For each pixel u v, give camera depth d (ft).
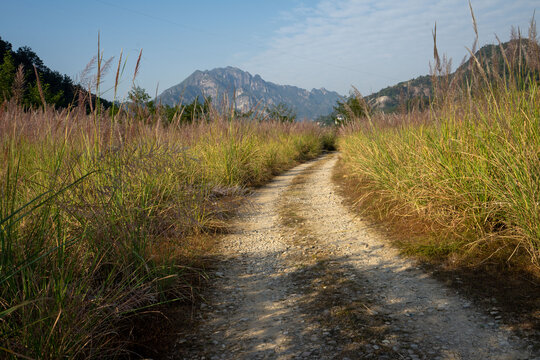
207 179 23.61
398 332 8.45
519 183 11.02
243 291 11.41
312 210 22.38
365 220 18.86
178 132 24.85
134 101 16.15
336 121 84.79
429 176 15.80
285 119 68.85
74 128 13.46
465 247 12.75
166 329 8.91
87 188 10.50
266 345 8.29
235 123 32.48
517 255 11.32
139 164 11.37
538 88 12.92
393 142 22.45
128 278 9.34
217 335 8.79
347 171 34.83
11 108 14.76
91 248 9.64
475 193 13.39
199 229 16.44
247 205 23.09
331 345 8.10
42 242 7.80
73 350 6.86
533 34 12.35
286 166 45.42
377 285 11.24
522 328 8.05
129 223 10.66
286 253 14.89
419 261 12.63
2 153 9.94
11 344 5.95
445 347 7.72
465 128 14.99
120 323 8.82
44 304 6.71
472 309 9.16
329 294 10.81
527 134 12.25
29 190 10.39
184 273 11.58
